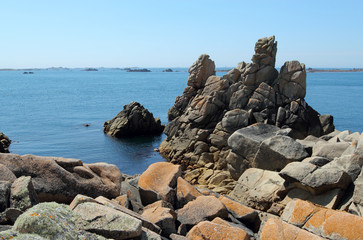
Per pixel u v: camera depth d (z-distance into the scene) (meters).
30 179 10.98
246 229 13.76
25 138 55.03
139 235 9.41
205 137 39.12
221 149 37.19
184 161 39.12
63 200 12.54
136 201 15.14
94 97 133.88
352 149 18.08
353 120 75.19
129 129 58.47
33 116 80.25
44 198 12.22
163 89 183.88
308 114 39.22
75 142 52.88
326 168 16.55
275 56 42.41
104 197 12.04
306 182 16.30
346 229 10.95
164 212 12.52
